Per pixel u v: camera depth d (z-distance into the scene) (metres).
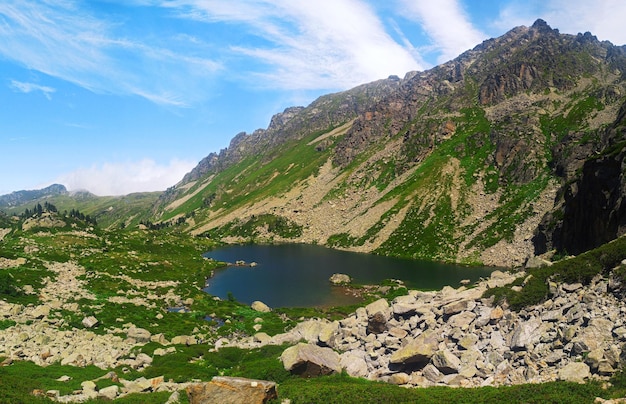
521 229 142.00
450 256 144.25
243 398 25.16
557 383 23.84
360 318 47.00
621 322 27.22
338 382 31.56
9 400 25.86
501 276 62.47
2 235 184.62
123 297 83.75
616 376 23.02
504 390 24.47
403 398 25.80
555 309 33.66
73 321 58.75
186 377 38.22
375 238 178.88
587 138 159.38
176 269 130.12
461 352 33.00
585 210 98.75
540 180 164.50
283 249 195.88
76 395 29.92
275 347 45.47
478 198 175.88
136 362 43.81
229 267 146.88
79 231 160.00
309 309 84.25
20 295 70.19
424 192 193.25
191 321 71.62
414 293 52.19
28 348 44.62
